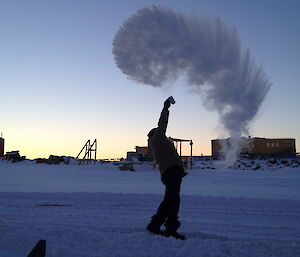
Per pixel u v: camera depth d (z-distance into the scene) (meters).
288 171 24.84
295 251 3.59
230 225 5.89
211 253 3.37
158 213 4.09
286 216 7.10
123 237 3.73
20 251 3.47
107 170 24.72
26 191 11.02
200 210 7.77
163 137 4.24
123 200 9.20
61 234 3.80
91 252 3.38
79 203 8.79
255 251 3.55
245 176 20.42
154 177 19.56
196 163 35.66
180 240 3.74
